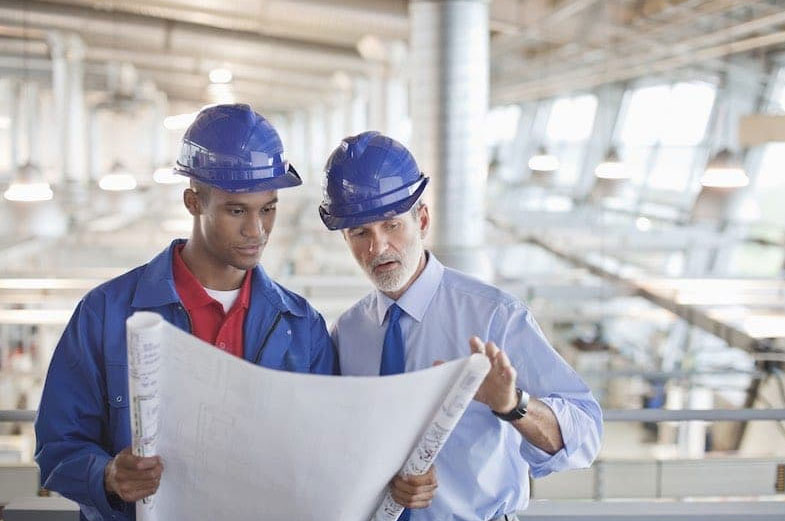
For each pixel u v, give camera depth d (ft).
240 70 46.60
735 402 18.24
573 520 5.45
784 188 22.44
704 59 25.12
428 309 4.25
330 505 3.32
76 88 36.17
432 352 4.22
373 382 3.04
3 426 19.21
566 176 38.52
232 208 3.81
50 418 3.86
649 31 22.91
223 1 21.39
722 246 24.49
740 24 20.06
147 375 3.02
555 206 36.78
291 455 3.22
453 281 4.29
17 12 29.71
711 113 27.12
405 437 3.19
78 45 35.70
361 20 21.80
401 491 3.33
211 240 3.89
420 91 15.97
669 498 7.32
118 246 26.91
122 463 3.28
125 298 3.97
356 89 48.70
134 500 3.33
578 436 3.83
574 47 28.30
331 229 4.03
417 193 3.97
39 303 19.31
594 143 35.35
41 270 19.58
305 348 4.22
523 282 20.67
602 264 20.92
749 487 6.72
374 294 4.44
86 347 3.88
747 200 15.74
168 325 3.03
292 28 23.22
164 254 4.09
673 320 22.20
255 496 3.35
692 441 18.33
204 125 3.83
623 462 6.63
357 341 4.42
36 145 38.01
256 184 3.78
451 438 4.12
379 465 3.24
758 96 24.40
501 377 3.37
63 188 32.94
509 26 21.75
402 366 4.21
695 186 27.71
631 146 32.48
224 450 3.26
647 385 20.76
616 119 34.01
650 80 31.58
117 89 39.83
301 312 4.23
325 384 3.05
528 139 44.47
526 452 3.96
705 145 27.30
